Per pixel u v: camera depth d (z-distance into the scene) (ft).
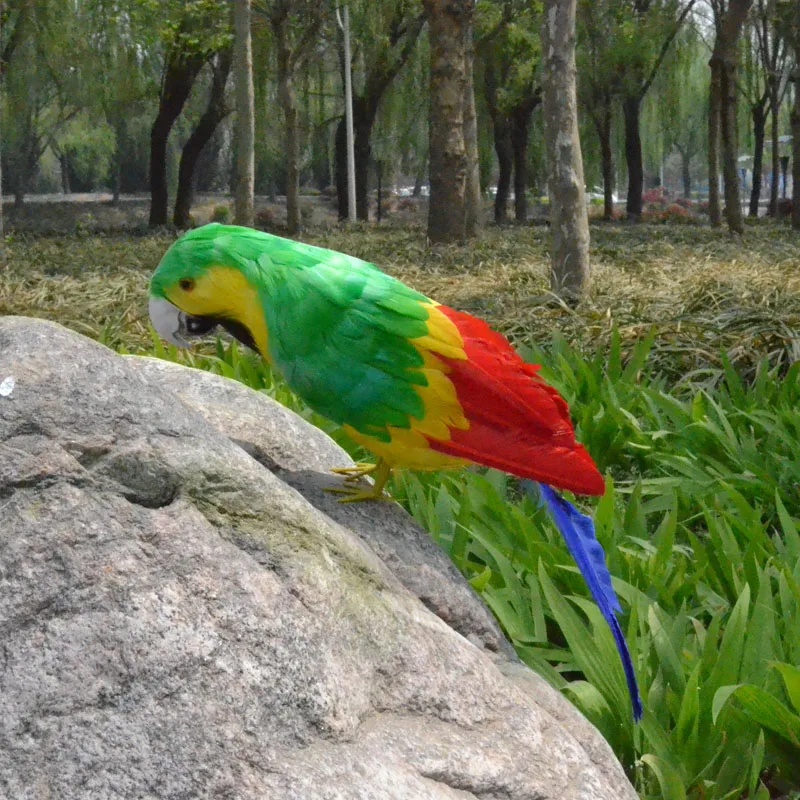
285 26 75.05
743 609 11.32
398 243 59.82
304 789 6.81
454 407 8.91
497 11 99.45
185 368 12.35
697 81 137.49
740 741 10.54
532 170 142.31
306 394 9.17
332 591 7.82
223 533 7.67
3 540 7.04
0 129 91.66
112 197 175.63
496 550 13.42
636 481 18.49
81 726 6.62
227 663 7.01
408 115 116.98
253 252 8.92
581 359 21.65
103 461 7.53
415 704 8.00
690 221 121.39
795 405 20.65
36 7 81.97
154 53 93.61
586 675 11.14
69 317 30.14
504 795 7.86
